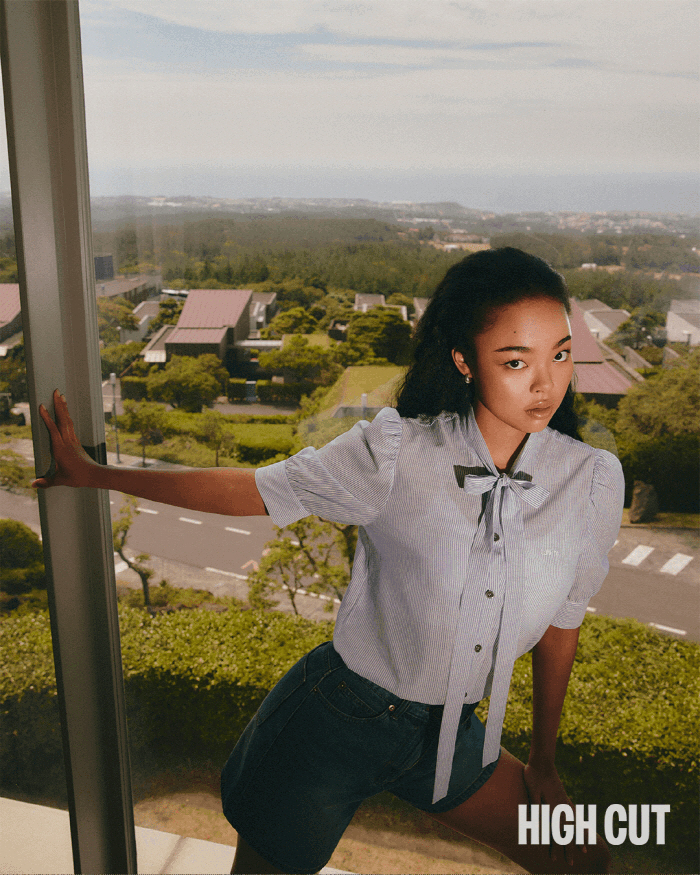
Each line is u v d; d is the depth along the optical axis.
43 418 1.21
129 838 1.53
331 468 0.99
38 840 1.74
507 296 0.84
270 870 1.19
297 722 1.09
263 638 5.42
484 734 1.12
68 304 1.24
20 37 1.12
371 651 1.04
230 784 1.21
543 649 1.16
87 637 1.40
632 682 4.39
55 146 1.19
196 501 1.07
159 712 4.93
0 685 1.86
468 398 0.96
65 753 1.43
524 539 0.95
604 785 3.95
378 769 1.09
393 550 0.99
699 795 3.83
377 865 4.02
